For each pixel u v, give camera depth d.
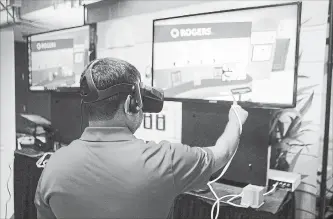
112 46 2.40
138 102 0.84
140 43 2.25
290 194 1.52
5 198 2.92
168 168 0.79
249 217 1.35
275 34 1.47
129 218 0.75
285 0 1.64
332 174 1.60
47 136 2.56
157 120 2.24
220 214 1.42
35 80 2.67
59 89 2.50
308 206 1.65
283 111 1.71
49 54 2.55
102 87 0.79
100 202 0.74
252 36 1.54
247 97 1.56
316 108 1.61
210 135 1.69
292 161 1.70
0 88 2.91
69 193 0.74
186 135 1.77
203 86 1.72
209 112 1.69
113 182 0.74
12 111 2.87
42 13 2.65
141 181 0.75
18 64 2.79
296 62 1.42
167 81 1.88
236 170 1.59
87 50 2.32
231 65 1.61
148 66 2.23
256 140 1.53
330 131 1.58
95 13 2.43
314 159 1.63
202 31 1.71
